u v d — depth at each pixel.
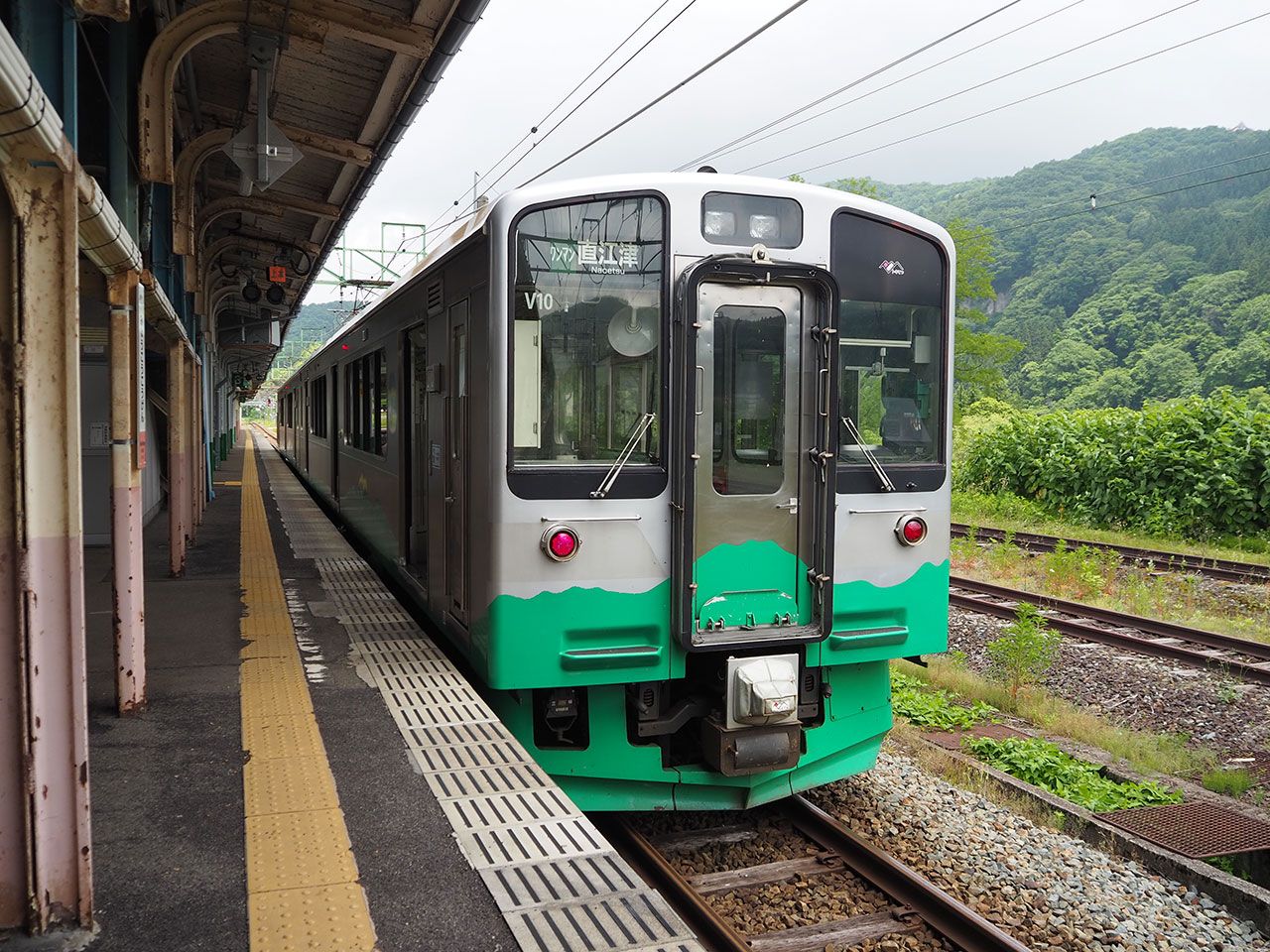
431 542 6.25
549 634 4.57
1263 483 14.83
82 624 2.77
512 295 4.53
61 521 2.69
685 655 4.77
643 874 4.54
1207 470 15.53
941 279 5.30
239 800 3.78
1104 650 8.82
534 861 3.31
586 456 4.66
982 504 19.48
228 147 7.42
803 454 4.89
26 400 2.57
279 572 8.86
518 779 4.01
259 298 14.85
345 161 9.69
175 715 4.79
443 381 5.82
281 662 5.74
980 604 10.51
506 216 4.51
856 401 5.12
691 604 4.66
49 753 2.73
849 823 5.13
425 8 6.38
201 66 9.05
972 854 4.71
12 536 2.59
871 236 5.10
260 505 15.12
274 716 4.78
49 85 3.47
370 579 8.52
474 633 5.02
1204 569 12.62
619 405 4.70
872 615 5.16
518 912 2.97
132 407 4.81
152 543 10.71
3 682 2.64
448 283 5.64
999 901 4.26
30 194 2.58
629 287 4.70
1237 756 6.40
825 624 4.86
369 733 4.55
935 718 7.06
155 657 5.85
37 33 3.46
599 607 4.62
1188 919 4.18
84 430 10.23
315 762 4.19
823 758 5.25
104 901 3.01
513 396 4.53
